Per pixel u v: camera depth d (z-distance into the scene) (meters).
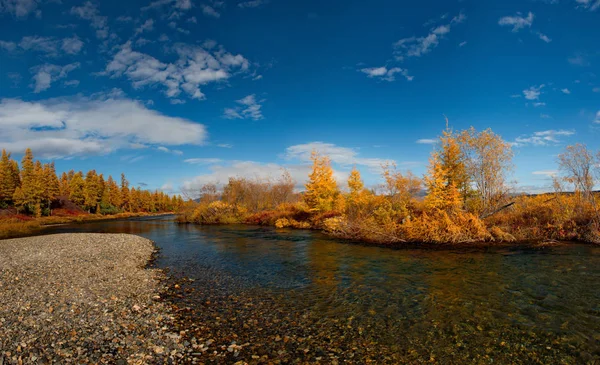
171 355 7.06
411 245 22.20
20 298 10.48
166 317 9.36
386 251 20.08
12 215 63.38
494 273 13.45
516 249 18.80
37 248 23.25
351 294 11.38
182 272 15.63
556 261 15.19
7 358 6.51
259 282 13.41
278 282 13.34
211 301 10.92
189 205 60.19
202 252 21.92
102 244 25.47
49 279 13.41
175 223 58.28
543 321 8.49
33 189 68.62
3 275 14.01
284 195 61.31
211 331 8.38
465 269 14.39
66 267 16.19
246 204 58.00
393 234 23.91
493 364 6.55
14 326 8.11
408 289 11.74
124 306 10.18
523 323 8.41
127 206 114.12
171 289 12.52
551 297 10.24
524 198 26.23
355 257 18.30
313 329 8.45
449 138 28.70
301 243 25.06
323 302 10.62
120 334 7.99
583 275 12.60
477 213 25.83
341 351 7.24
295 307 10.20
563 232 21.28
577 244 19.61
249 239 28.70
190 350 7.32
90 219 76.31
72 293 11.27
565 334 7.73
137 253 21.55
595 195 23.00
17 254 20.50
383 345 7.50
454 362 6.68
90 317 9.01
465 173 28.19
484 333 7.95
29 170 69.88
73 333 7.86
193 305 10.50
